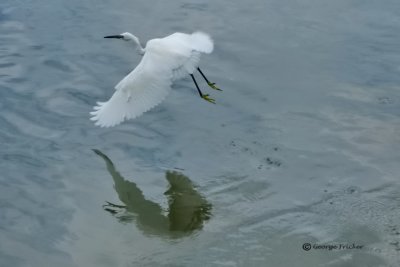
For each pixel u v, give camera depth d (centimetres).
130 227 1102
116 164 1271
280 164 1254
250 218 1113
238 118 1401
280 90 1498
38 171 1252
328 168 1237
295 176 1218
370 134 1330
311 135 1335
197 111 1434
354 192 1168
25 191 1195
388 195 1155
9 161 1279
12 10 1909
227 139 1333
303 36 1736
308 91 1491
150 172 1247
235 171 1238
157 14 1867
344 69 1575
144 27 1784
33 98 1487
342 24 1797
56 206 1157
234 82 1536
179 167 1258
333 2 1936
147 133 1368
